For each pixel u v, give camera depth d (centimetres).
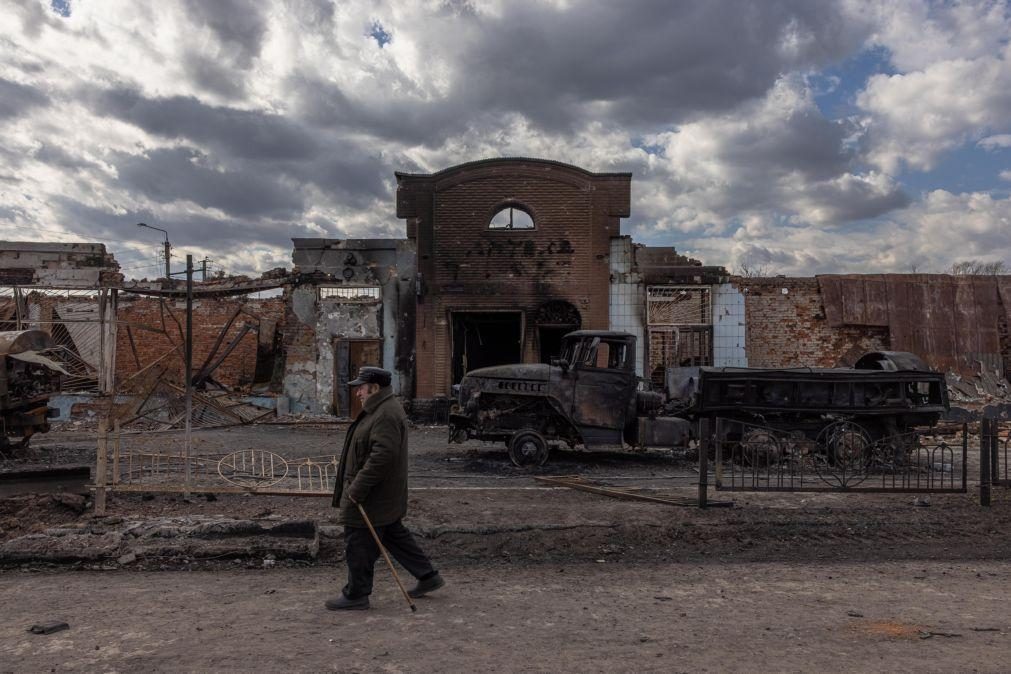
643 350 1936
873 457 908
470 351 2111
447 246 1972
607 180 1966
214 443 1449
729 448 1231
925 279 2045
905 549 704
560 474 1111
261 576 605
